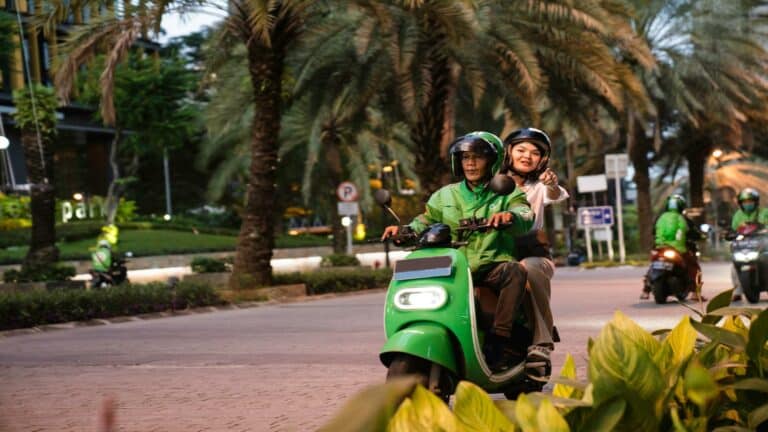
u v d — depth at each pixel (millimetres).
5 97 59188
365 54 23438
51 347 12211
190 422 6379
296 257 54906
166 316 17750
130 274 41812
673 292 15555
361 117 26469
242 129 44156
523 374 5555
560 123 36031
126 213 60312
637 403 2043
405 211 55094
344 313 16500
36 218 27672
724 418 2434
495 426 2010
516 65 21344
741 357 2648
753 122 39750
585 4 21531
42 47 59375
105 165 69312
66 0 20438
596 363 2113
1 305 15289
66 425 6422
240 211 68750
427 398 1894
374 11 19328
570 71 23031
